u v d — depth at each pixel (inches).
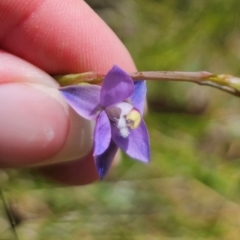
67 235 9.2
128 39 10.8
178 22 10.7
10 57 7.1
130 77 6.2
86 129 7.2
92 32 7.9
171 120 10.4
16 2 7.4
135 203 9.7
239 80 6.0
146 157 6.4
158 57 10.5
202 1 10.7
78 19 7.8
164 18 10.8
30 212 9.2
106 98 6.3
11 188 9.0
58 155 7.1
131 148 6.4
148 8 11.0
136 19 11.0
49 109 6.8
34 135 6.8
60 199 9.4
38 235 9.1
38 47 7.7
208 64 10.8
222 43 10.8
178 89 10.8
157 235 9.5
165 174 9.9
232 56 10.8
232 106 10.9
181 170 10.0
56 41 7.7
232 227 9.6
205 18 10.7
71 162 8.5
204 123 10.5
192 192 9.9
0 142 6.8
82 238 9.2
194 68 10.6
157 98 10.8
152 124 10.3
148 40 10.7
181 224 9.6
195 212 9.8
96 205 9.5
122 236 9.4
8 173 9.0
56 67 7.8
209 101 10.9
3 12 7.4
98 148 6.2
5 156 6.9
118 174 9.9
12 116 6.7
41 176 9.2
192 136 10.4
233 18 10.8
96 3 11.4
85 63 7.9
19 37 7.6
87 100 6.3
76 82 6.9
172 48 10.6
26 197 9.2
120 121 6.3
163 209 9.7
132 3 11.1
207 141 10.5
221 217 9.7
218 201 9.9
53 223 9.2
